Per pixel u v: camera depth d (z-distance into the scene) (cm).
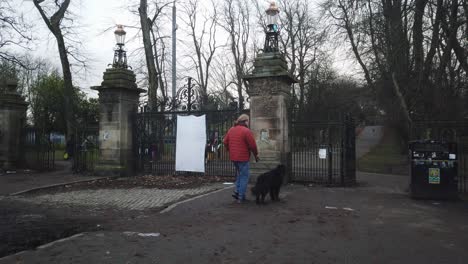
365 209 810
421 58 1523
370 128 4909
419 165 945
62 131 3569
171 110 1445
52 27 1911
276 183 877
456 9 1330
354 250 528
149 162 1460
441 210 807
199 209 800
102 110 1464
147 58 2242
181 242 559
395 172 1758
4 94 1752
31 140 1744
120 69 1455
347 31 2086
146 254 503
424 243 564
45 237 612
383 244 557
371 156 2569
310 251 522
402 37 1566
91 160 1563
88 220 732
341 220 706
